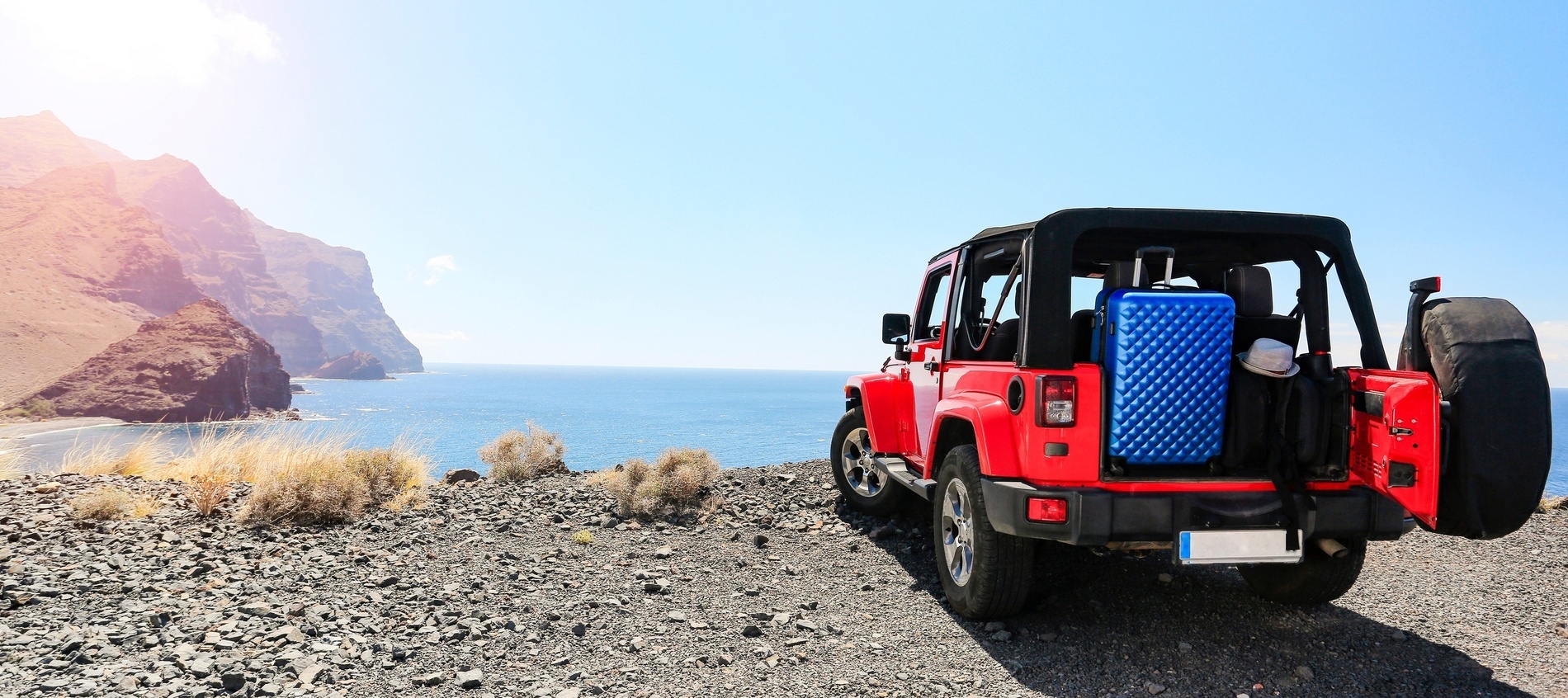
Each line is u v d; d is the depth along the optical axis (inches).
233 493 291.7
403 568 205.6
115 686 123.5
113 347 7780.5
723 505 281.9
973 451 165.5
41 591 167.6
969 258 200.5
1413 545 232.7
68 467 337.1
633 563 213.9
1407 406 127.6
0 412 6437.0
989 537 152.9
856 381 269.6
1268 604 176.1
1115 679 135.7
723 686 131.9
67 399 7007.9
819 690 131.0
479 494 310.8
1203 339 143.7
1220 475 142.9
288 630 153.4
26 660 132.2
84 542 211.8
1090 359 156.0
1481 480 121.6
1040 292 145.7
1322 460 140.6
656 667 140.6
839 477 279.6
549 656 145.3
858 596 184.1
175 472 341.7
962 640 154.3
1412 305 138.0
